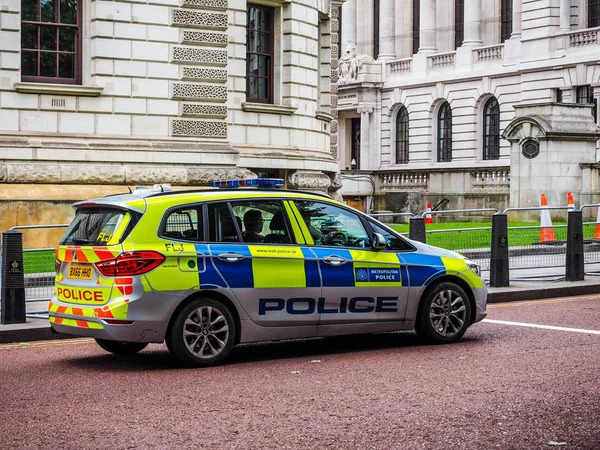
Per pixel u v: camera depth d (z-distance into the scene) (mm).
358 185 62750
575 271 20719
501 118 60531
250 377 11367
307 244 12789
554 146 39531
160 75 26297
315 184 31656
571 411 9469
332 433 8766
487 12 63156
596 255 23094
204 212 12227
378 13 72750
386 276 13203
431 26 66500
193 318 11992
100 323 11727
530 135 40250
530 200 40312
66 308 12180
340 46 74938
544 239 22000
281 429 8922
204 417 9391
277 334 12484
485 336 14336
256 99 30969
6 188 24250
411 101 67250
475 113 62562
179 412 9609
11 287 14875
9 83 24547
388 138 69312
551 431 8758
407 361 12328
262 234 12516
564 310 17328
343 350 13375
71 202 24688
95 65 25484
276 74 31297
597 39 54125
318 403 9945
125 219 11891
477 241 21250
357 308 13008
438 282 13727
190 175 26453
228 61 29578
